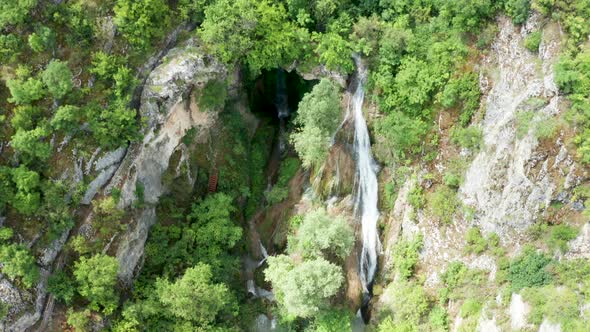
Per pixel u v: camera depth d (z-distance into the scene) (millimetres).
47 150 38406
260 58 44219
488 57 41625
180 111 44062
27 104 38250
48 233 39250
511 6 39500
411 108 44500
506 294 40094
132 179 42469
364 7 45219
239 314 46312
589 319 35906
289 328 45938
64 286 39688
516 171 39250
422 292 44188
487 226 41969
